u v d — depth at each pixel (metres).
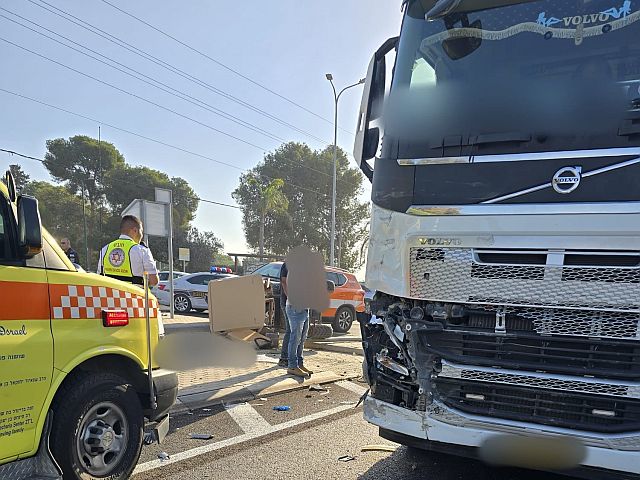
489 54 3.45
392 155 3.54
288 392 6.66
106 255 5.79
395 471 4.04
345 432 5.00
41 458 3.09
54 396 3.22
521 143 3.14
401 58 3.78
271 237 49.53
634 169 2.83
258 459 4.27
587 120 3.01
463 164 3.25
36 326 3.08
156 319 4.09
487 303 3.08
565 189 2.96
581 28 3.26
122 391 3.57
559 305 2.90
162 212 12.34
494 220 3.10
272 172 52.44
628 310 2.75
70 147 52.25
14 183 3.06
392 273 3.43
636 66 3.04
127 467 3.59
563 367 2.88
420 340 3.27
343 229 52.34
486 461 3.04
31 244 2.89
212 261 53.38
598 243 2.83
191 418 5.40
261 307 9.90
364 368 3.64
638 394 2.70
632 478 2.70
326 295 7.43
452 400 3.16
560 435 2.83
